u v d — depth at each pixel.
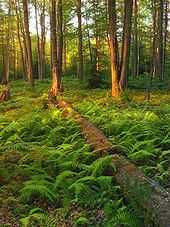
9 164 10.34
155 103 20.30
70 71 57.31
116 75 23.80
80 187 8.07
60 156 10.38
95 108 17.52
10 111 20.73
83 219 7.01
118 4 43.25
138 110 17.39
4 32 56.31
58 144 12.67
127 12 24.88
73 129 13.60
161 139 11.70
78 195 8.01
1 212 7.79
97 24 36.25
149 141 10.88
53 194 8.16
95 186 8.52
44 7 52.19
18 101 23.78
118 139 12.05
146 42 54.91
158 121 13.82
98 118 14.94
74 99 22.34
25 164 10.54
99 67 35.22
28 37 35.09
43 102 21.84
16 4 48.81
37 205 8.09
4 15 53.66
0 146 12.77
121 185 8.00
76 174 9.04
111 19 24.39
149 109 17.72
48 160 10.42
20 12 50.31
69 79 40.88
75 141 12.15
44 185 8.66
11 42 61.41
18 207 7.94
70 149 11.22
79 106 18.95
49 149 11.68
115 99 21.58
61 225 7.13
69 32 43.78
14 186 8.88
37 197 8.42
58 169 10.01
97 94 25.02
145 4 41.38
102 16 36.22
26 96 27.20
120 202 7.52
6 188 8.88
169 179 8.82
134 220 6.63
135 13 41.81
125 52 24.66
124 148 10.43
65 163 9.65
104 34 36.25
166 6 43.34
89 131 12.45
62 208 7.62
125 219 6.62
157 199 6.71
